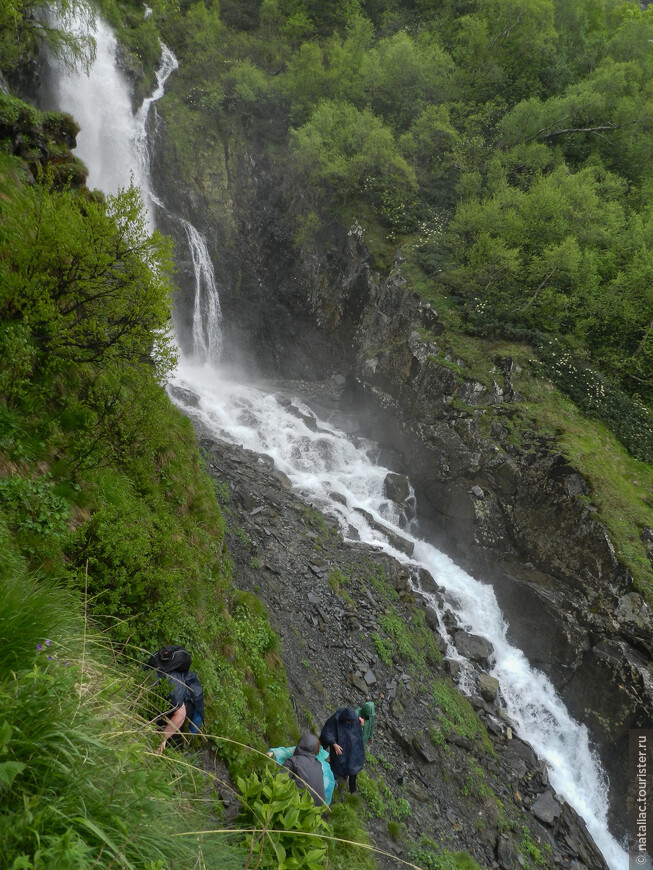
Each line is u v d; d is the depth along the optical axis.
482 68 27.52
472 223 20.33
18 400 5.66
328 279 24.41
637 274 18.64
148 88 26.80
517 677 13.70
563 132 25.23
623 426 16.92
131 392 7.17
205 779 4.11
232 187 26.84
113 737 2.96
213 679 5.97
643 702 12.46
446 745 10.18
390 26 31.45
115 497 6.00
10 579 3.52
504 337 19.02
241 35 31.36
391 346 20.45
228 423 18.69
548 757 12.48
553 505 15.20
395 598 12.69
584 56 29.16
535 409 16.92
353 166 23.41
